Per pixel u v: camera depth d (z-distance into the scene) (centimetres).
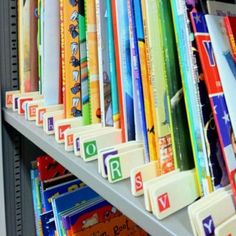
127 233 73
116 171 44
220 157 39
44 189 82
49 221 78
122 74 50
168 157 44
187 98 40
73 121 58
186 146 42
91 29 55
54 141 57
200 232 32
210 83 37
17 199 87
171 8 40
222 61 38
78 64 60
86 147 49
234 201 36
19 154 85
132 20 45
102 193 44
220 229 32
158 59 42
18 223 89
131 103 50
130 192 42
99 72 55
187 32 38
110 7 50
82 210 68
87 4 54
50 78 67
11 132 83
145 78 44
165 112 43
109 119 55
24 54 78
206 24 38
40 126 65
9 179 85
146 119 45
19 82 82
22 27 76
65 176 85
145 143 46
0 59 80
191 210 33
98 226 69
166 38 40
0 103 79
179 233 34
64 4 58
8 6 80
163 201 37
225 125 37
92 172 46
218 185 39
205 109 38
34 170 86
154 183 38
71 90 61
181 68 40
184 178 40
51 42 65
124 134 52
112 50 51
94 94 57
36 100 71
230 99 38
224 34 39
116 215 71
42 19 66
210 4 41
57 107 65
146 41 43
